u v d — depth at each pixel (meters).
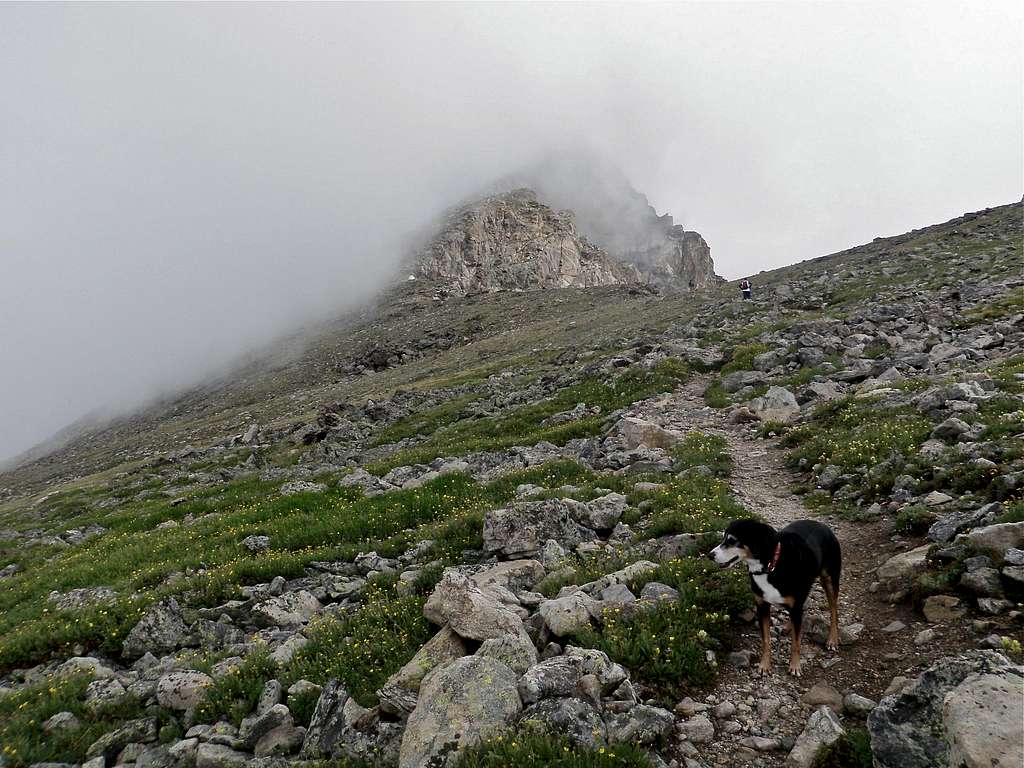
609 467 20.91
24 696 11.10
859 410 19.67
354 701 8.44
